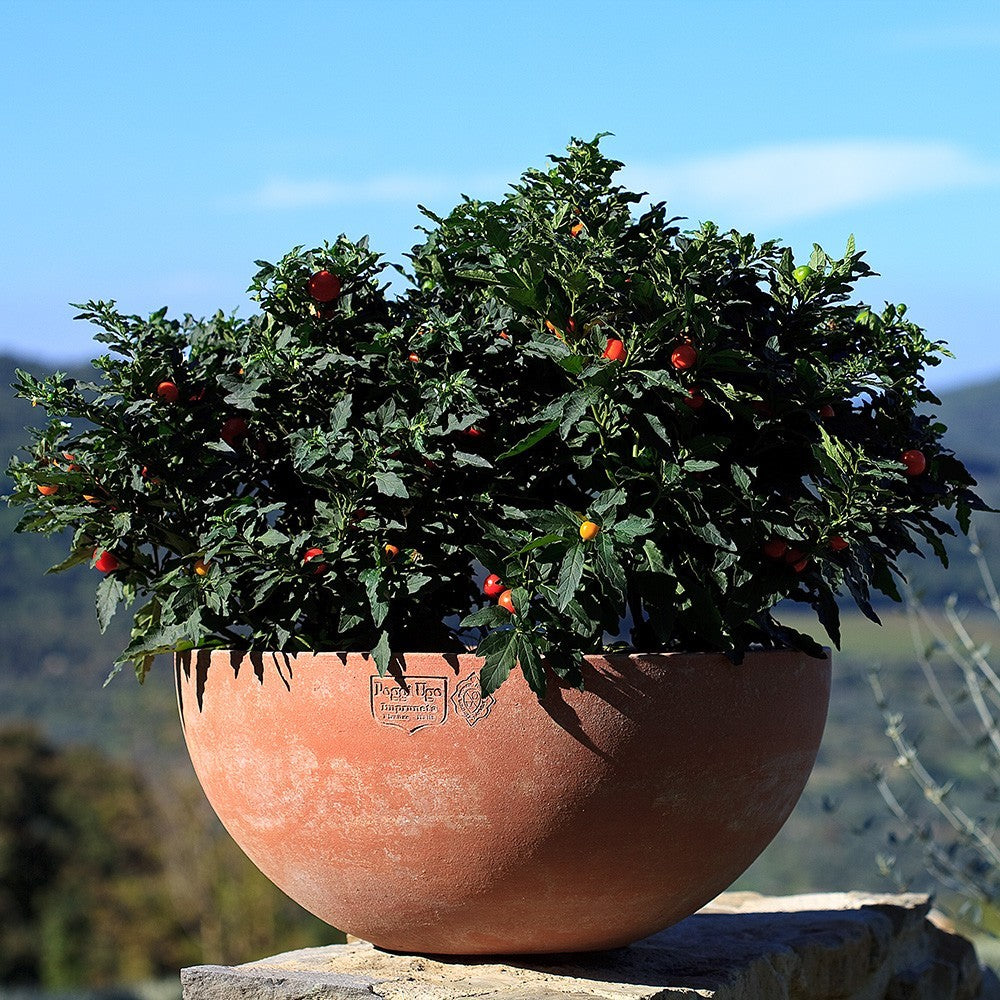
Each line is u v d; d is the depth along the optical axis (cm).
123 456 222
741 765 206
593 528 188
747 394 197
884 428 222
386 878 204
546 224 219
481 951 217
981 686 421
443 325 209
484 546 219
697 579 205
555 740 194
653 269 206
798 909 317
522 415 220
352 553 204
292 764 203
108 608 220
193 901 1711
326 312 226
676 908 215
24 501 224
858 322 230
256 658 206
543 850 198
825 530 202
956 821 404
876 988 298
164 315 251
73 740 2100
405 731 195
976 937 427
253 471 234
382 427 206
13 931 1895
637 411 202
